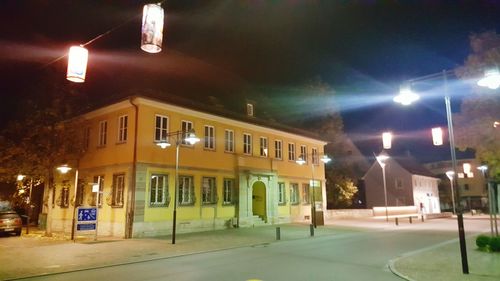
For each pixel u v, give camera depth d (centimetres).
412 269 1090
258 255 1393
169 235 2053
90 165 2345
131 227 1952
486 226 2952
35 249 1530
